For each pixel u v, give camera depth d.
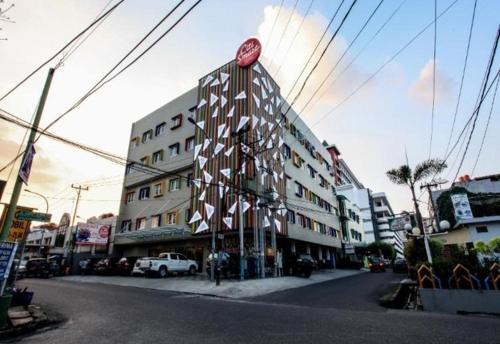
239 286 14.45
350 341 5.25
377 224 75.94
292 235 25.95
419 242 17.34
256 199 20.25
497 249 16.42
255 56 24.16
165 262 21.31
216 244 22.73
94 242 30.59
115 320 7.45
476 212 24.08
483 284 9.31
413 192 18.88
